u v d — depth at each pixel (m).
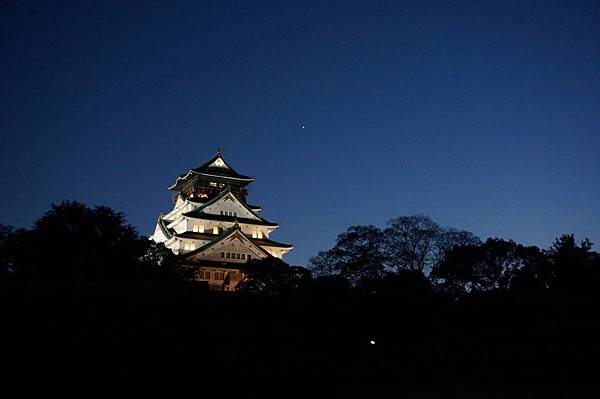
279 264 68.69
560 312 50.59
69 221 57.56
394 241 72.81
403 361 42.66
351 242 72.31
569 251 65.06
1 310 29.03
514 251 66.88
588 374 35.94
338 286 57.25
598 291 56.72
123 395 27.55
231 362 32.84
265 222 100.69
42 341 27.81
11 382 25.89
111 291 32.38
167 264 63.09
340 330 53.12
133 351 29.06
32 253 53.59
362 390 36.94
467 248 67.38
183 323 31.95
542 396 31.28
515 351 40.59
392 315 55.97
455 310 58.91
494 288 62.97
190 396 29.66
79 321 29.55
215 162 111.00
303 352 37.69
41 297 30.64
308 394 35.00
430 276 68.94
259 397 32.34
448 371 43.16
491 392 33.84
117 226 60.44
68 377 26.88
